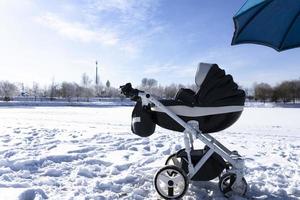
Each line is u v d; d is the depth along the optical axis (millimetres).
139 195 3830
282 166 5453
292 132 11227
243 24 3900
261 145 7812
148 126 3750
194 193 3928
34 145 7113
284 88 66625
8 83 64125
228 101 3662
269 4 3578
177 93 3805
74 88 66625
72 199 3682
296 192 4047
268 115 22297
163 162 5559
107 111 24719
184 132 3752
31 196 3732
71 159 5770
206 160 3713
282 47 4480
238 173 3705
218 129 3770
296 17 3926
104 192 4004
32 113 20719
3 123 12805
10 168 5031
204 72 3686
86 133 9383
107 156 6020
